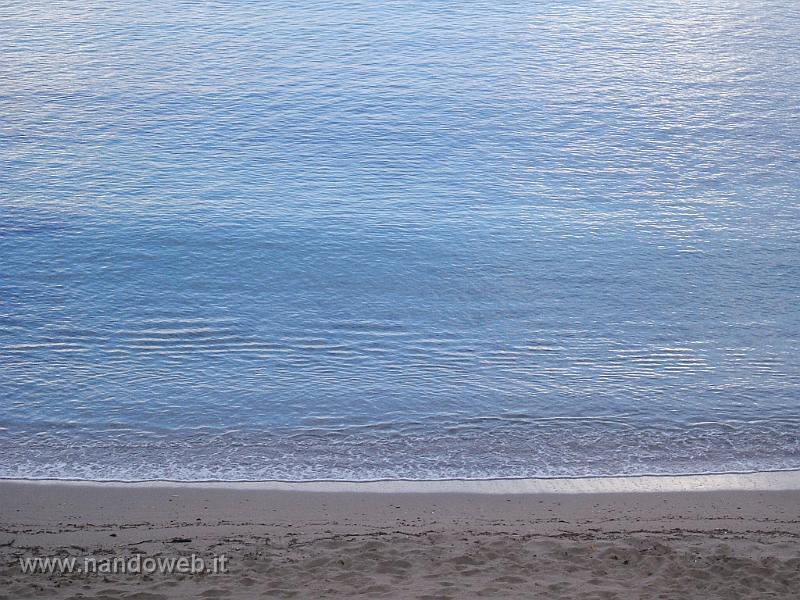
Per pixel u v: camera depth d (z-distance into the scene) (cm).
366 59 4000
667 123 3275
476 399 1602
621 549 1006
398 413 1550
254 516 1170
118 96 3503
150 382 1648
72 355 1747
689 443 1445
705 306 1977
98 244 2280
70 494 1241
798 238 2347
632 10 4897
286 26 4491
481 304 2000
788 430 1491
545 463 1374
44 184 2684
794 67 3925
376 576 923
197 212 2502
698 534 1094
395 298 2033
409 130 3203
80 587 882
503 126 3247
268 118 3303
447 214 2522
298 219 2467
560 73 3841
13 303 1962
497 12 4816
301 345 1814
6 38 4216
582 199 2636
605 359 1753
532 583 905
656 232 2394
